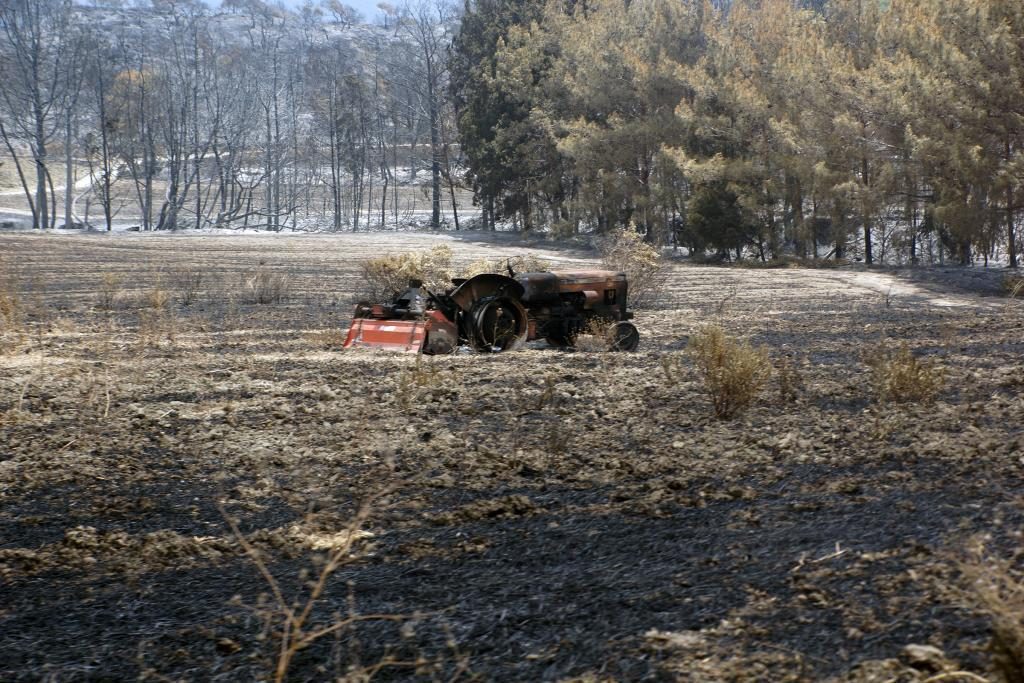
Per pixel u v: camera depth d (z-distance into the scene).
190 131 132.88
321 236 76.88
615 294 16.39
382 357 14.52
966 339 17.03
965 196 38.56
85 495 6.93
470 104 80.75
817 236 50.75
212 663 4.05
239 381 12.19
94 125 134.88
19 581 5.16
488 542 5.63
